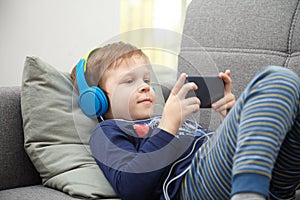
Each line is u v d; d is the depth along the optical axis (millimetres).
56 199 1181
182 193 1104
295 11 1409
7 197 1224
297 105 895
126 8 2463
